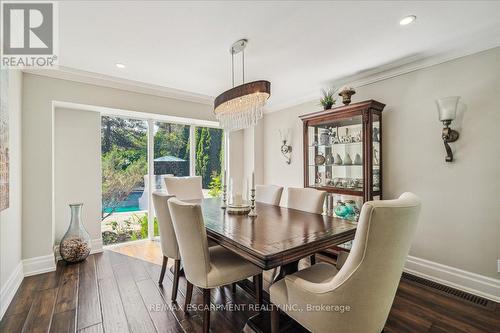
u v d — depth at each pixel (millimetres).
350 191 2936
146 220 3842
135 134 3781
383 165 2816
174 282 2057
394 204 1064
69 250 2758
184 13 1726
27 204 2514
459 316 1813
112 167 3590
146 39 2084
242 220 1969
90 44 2152
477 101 2137
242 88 2018
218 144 4672
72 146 3129
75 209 2865
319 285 1191
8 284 2043
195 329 1682
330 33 2006
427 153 2455
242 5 1646
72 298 2068
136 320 1775
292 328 1688
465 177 2207
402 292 2164
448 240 2311
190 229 1591
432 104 2416
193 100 3826
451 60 2287
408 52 2340
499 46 2025
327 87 3350
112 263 2855
